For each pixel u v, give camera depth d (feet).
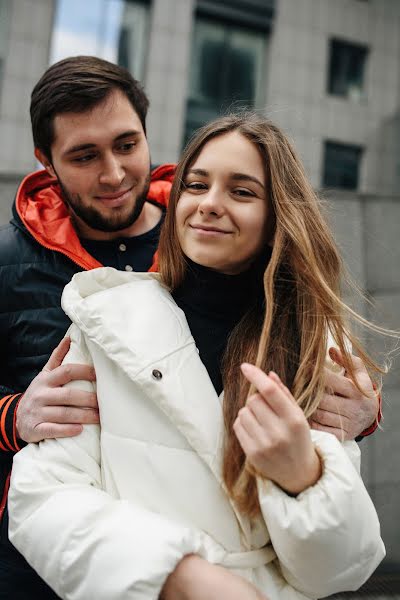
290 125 28.19
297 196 4.00
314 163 28.76
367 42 30.45
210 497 3.38
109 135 4.86
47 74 5.06
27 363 5.06
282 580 3.49
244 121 3.97
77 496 3.29
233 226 3.73
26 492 3.39
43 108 4.92
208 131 3.89
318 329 3.79
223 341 4.02
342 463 3.11
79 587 3.03
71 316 3.76
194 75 27.32
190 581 2.91
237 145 3.77
